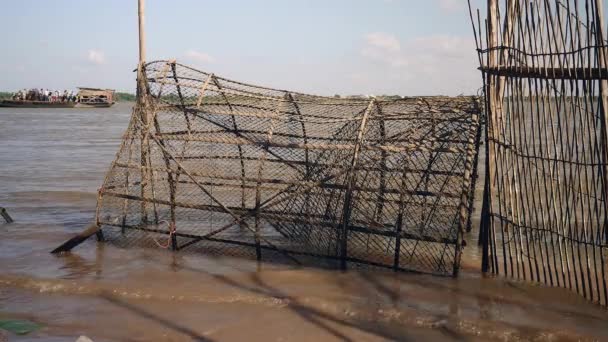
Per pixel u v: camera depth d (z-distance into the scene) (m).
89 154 25.23
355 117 9.20
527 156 7.28
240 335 6.40
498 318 6.66
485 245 8.33
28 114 67.38
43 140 32.12
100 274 8.38
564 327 6.38
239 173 11.97
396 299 7.29
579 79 6.18
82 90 78.38
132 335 6.42
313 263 8.95
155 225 10.92
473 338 6.29
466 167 7.98
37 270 8.56
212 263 8.95
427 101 9.16
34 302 7.43
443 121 8.58
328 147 8.57
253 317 6.87
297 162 9.77
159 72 9.57
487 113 7.85
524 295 7.36
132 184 10.21
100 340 6.28
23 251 9.72
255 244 9.07
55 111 77.12
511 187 7.73
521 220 8.17
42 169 20.41
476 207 12.94
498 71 7.36
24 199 14.67
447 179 8.59
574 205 6.89
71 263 8.96
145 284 7.87
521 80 7.13
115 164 9.98
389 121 9.17
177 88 9.72
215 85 9.95
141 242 10.11
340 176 8.79
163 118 10.23
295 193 8.96
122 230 10.46
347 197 8.38
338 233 8.70
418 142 8.47
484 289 7.60
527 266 8.54
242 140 9.17
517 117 7.29
